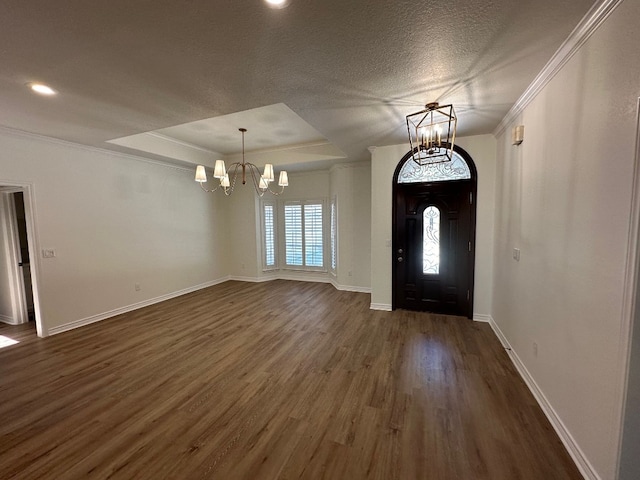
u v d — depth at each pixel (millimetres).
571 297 1770
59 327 3793
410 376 2639
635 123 1239
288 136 4754
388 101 2594
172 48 1769
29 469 1688
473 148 3854
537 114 2307
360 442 1866
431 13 1486
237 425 2035
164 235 5301
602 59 1475
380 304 4582
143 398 2359
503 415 2102
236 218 6805
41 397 2383
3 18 1452
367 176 5531
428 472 1637
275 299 5270
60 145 3781
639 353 1279
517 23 1573
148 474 1644
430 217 4250
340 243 5840
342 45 1760
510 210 3047
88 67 1976
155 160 5055
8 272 4117
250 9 1432
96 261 4215
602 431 1464
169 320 4211
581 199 1669
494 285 3771
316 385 2518
